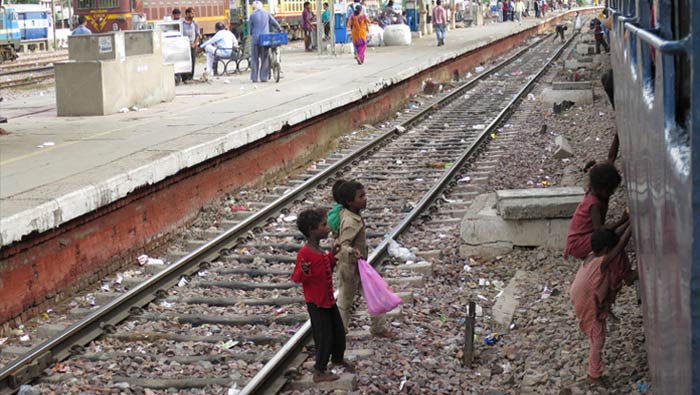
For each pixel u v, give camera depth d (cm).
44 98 2136
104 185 950
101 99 1620
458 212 1145
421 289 861
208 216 1198
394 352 700
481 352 711
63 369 681
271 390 627
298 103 1709
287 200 1226
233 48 2508
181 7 3825
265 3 4312
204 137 1270
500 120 1969
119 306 799
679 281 300
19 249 812
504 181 1341
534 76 2952
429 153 1612
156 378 661
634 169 534
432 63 2858
